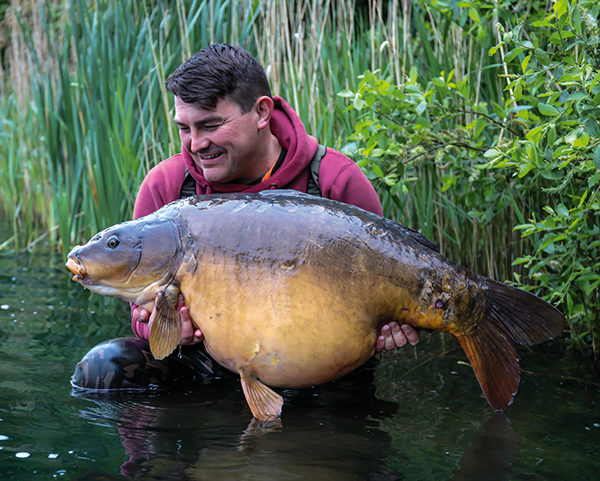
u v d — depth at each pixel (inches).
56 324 115.6
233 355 73.7
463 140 115.7
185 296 73.9
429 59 131.4
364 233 73.9
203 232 74.0
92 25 174.9
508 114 113.9
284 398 81.8
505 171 115.8
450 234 134.3
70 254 75.7
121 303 134.7
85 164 173.9
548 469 61.2
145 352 86.1
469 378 91.8
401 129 114.6
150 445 64.5
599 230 98.6
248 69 80.0
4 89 290.8
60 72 177.0
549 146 91.8
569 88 93.3
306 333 71.6
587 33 105.1
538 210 119.1
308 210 74.4
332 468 60.1
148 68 160.4
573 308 105.5
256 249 72.5
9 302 131.8
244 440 66.5
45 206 223.5
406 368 96.9
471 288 73.9
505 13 110.8
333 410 77.3
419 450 65.2
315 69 137.3
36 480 55.9
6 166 258.5
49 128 181.9
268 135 87.0
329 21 147.2
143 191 92.5
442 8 115.8
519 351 110.2
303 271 71.5
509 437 69.4
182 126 80.2
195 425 70.9
